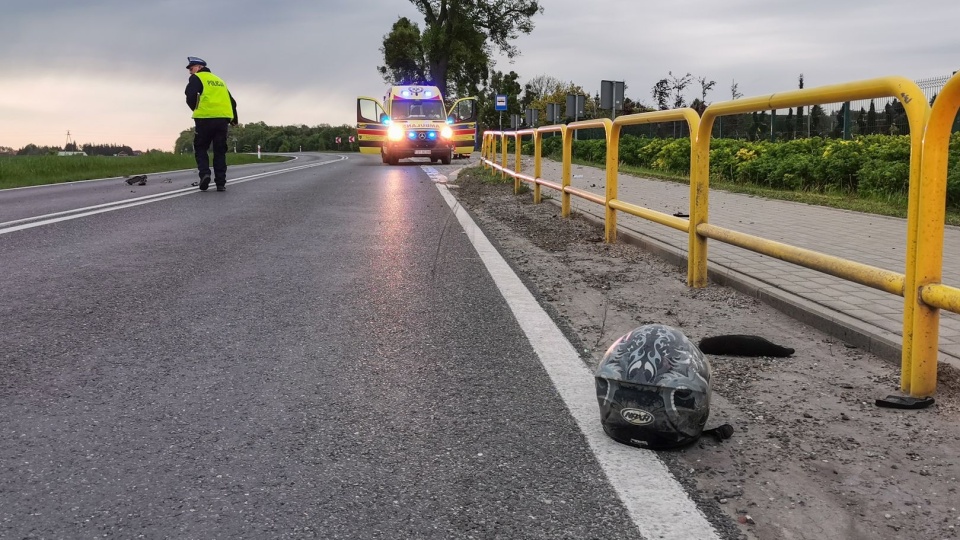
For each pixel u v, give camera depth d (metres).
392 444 2.76
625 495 2.37
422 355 3.87
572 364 3.72
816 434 2.85
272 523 2.20
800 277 5.46
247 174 21.75
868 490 2.41
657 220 6.23
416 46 69.38
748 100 4.59
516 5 62.69
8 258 6.62
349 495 2.37
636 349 2.76
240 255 6.91
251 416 3.03
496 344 4.07
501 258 6.84
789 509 2.28
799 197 11.66
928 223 3.13
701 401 2.65
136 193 13.99
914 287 3.20
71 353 3.86
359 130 34.88
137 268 6.21
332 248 7.39
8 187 16.34
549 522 2.21
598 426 2.93
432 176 20.80
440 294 5.30
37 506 2.30
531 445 2.75
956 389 3.29
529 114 34.09
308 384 3.42
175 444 2.76
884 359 3.78
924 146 3.12
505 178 16.25
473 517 2.23
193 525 2.19
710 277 5.83
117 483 2.45
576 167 22.02
